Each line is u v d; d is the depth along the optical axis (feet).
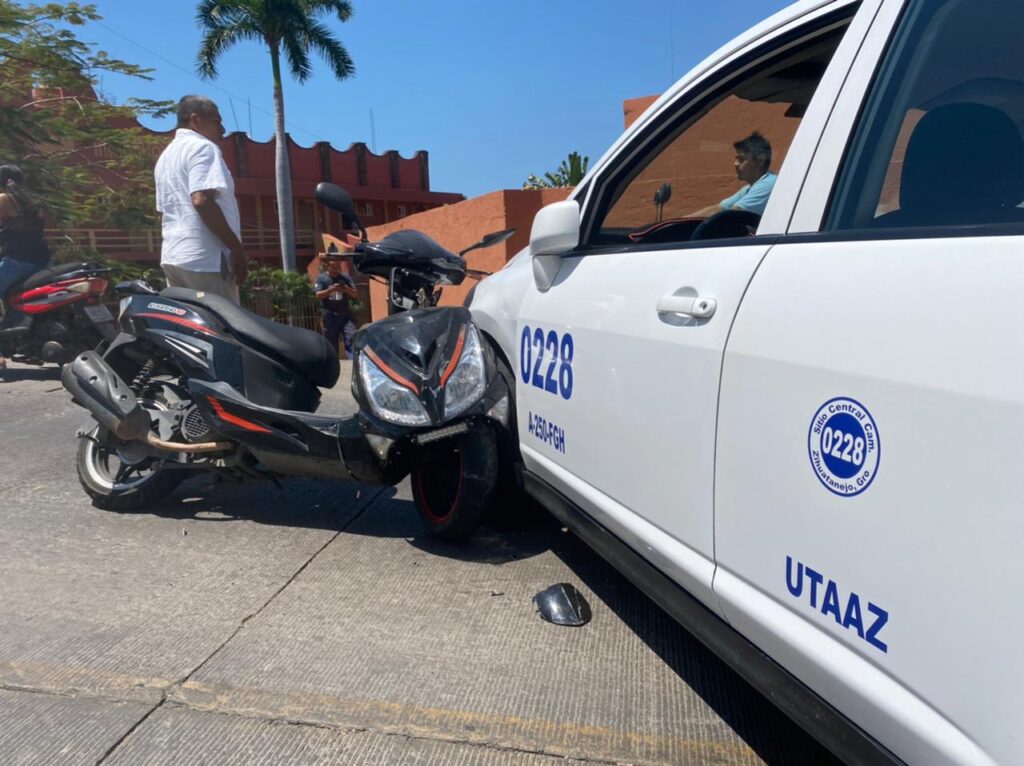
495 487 11.17
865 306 5.10
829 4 6.69
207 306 12.27
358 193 124.67
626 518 7.79
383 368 10.71
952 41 5.69
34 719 7.69
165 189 15.34
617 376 7.91
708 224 8.94
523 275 11.14
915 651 4.54
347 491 14.51
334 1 80.64
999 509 4.06
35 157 53.11
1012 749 3.96
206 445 11.93
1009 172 5.23
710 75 8.14
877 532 4.80
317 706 7.96
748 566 6.01
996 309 4.30
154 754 7.25
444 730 7.63
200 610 9.93
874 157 5.81
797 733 7.65
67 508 13.46
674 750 7.41
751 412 5.93
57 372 27.63
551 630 9.55
